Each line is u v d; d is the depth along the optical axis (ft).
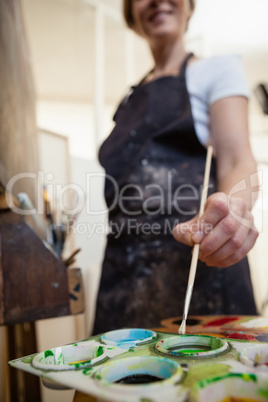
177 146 2.24
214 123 2.08
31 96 3.93
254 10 6.47
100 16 6.24
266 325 1.36
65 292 1.75
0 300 1.56
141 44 6.96
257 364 0.79
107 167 2.56
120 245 2.21
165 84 2.46
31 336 2.94
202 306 1.91
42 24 6.20
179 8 2.57
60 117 7.06
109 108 6.99
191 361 0.86
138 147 2.44
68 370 0.83
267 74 8.25
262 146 7.57
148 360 0.84
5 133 1.78
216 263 1.38
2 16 1.92
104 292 2.30
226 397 0.71
